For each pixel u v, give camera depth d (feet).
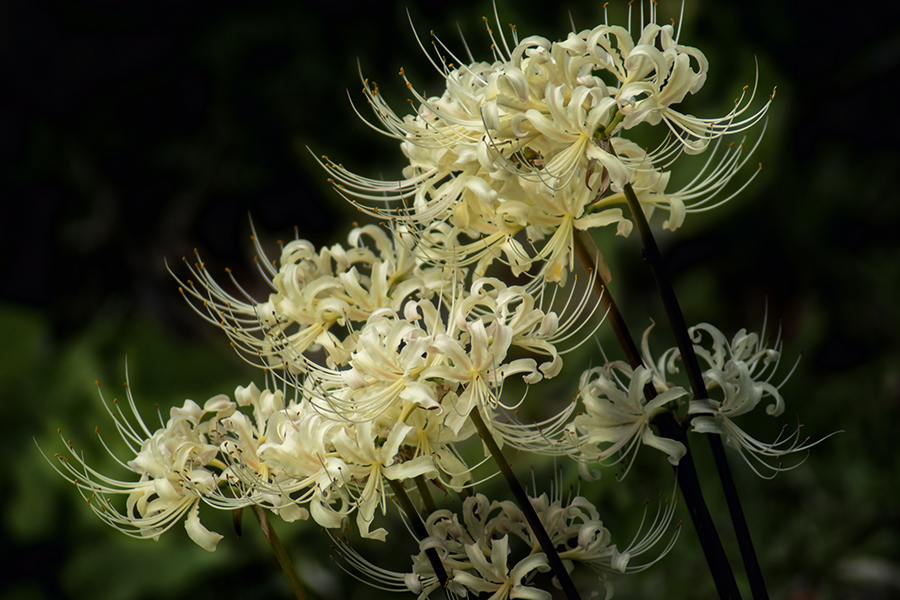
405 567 7.52
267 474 5.42
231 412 5.50
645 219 5.37
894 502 7.84
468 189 5.47
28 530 7.44
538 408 7.73
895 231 11.32
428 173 5.51
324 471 5.34
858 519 7.80
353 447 5.32
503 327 5.29
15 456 8.11
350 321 5.68
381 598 7.42
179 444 5.44
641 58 5.33
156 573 7.22
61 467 7.61
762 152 8.40
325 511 5.34
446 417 5.36
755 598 5.42
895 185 11.50
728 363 5.41
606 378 5.46
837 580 7.53
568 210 5.46
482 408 5.32
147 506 5.48
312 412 5.36
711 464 7.77
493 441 5.35
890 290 10.48
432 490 6.58
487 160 5.34
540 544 5.39
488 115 5.32
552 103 5.32
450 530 5.48
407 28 10.36
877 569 7.56
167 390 8.64
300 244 5.68
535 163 5.42
